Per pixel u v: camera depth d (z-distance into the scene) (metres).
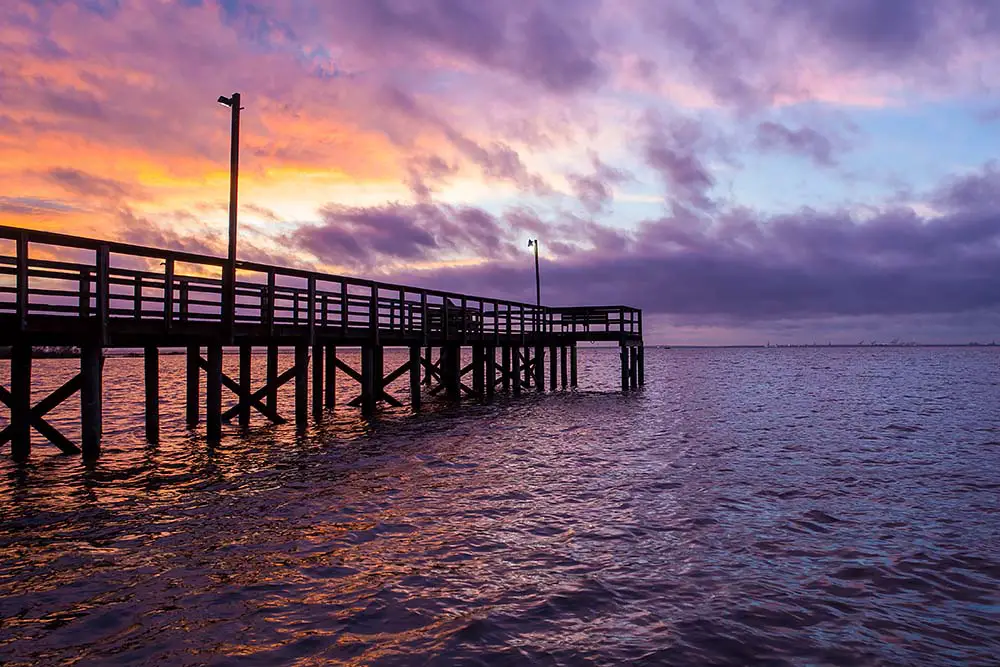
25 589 5.92
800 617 5.43
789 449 14.64
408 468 11.98
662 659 4.66
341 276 16.70
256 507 9.03
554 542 7.54
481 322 25.53
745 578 6.38
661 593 5.97
